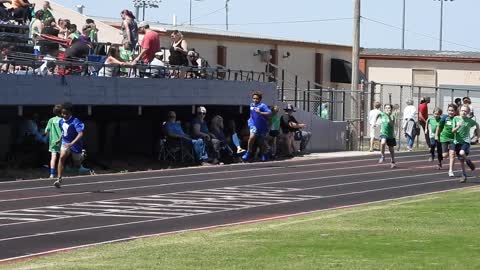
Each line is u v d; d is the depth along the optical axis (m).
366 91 53.16
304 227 18.58
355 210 22.16
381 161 39.78
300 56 62.50
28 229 19.08
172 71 38.12
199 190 27.58
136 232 18.80
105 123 39.41
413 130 48.59
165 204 23.80
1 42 33.44
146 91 36.44
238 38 56.44
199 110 38.56
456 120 31.92
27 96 31.78
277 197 25.92
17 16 36.94
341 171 35.44
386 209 21.95
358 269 13.54
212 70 40.34
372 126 47.53
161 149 37.53
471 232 17.64
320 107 49.97
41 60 32.34
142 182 29.83
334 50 66.06
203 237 17.39
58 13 47.97
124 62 36.47
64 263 14.46
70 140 27.19
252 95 42.28
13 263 14.77
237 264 14.04
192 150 37.53
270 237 17.05
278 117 41.50
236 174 33.41
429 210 21.56
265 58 58.16
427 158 43.03
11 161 33.00
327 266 13.79
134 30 37.81
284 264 14.00
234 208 23.14
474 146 51.94
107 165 34.78
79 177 31.09
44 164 32.88
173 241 16.89
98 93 34.41
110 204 23.64
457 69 68.50
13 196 25.17
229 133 40.91
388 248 15.60
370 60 70.06
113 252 15.62
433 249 15.48
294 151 43.62
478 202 23.47
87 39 36.44
